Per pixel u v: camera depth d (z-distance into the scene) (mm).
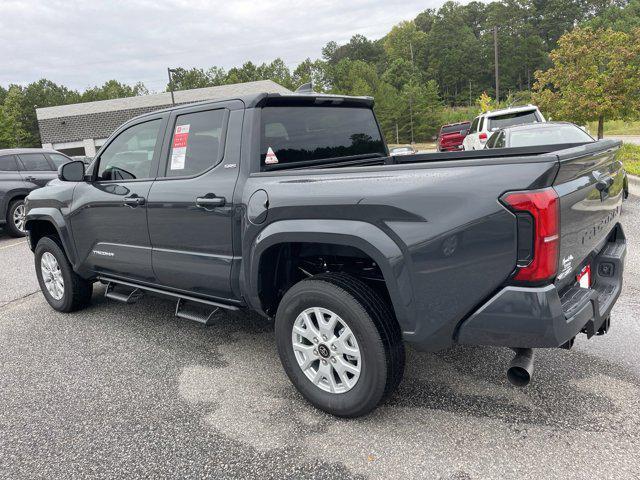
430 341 2537
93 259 4523
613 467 2338
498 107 36688
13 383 3586
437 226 2375
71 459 2660
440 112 68688
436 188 2385
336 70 95375
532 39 117688
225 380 3473
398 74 103000
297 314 2932
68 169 4328
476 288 2334
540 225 2160
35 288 6203
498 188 2232
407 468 2430
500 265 2260
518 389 3096
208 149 3512
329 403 2869
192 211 3484
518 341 2299
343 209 2652
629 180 11766
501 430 2684
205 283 3549
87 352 4082
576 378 3176
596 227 2795
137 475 2508
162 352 4008
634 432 2596
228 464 2553
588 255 2805
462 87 123500
